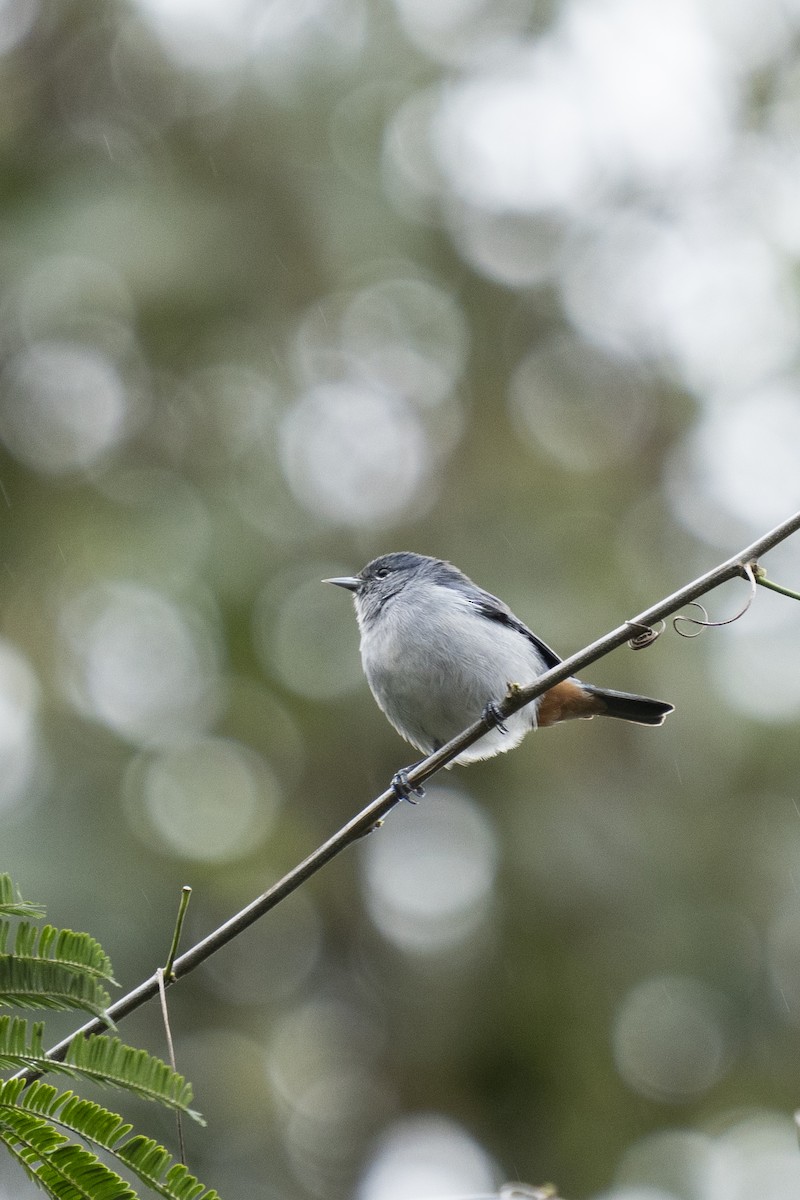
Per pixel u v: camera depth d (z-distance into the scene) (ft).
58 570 43.93
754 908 42.34
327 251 48.21
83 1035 10.24
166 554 42.78
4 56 48.78
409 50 50.55
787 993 41.57
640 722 28.58
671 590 46.73
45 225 44.37
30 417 45.62
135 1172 9.84
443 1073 43.14
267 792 43.16
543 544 47.88
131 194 46.16
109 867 38.50
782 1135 39.34
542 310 53.26
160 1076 9.77
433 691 27.17
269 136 49.01
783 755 43.29
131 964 37.22
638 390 53.47
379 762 44.80
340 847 16.05
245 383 47.26
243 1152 39.40
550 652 30.14
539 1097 42.29
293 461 46.65
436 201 51.49
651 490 51.31
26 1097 9.83
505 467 51.24
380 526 48.32
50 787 40.32
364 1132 42.22
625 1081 41.22
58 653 43.01
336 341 50.34
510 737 27.81
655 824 43.52
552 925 42.50
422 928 44.01
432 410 51.90
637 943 42.06
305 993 44.50
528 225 53.78
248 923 15.05
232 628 42.70
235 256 46.03
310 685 43.68
